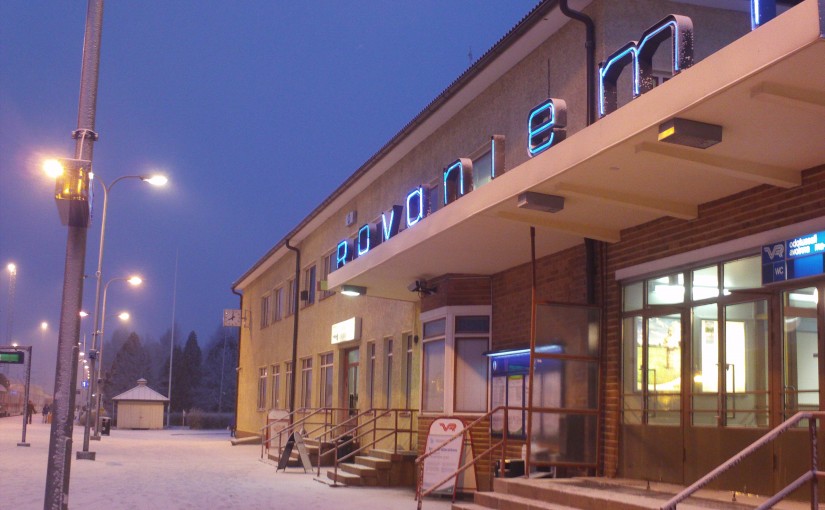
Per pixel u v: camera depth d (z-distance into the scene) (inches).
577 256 601.3
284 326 1498.5
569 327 556.4
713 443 463.8
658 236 519.5
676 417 495.5
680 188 456.8
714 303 473.4
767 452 424.8
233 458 1125.1
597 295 572.7
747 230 449.4
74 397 391.5
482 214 525.3
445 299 737.6
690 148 398.0
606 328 561.0
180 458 1109.7
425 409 763.4
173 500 614.5
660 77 557.3
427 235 594.2
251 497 647.8
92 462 975.0
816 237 402.3
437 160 818.8
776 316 429.4
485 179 714.8
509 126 670.5
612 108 458.9
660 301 517.0
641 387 526.9
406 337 919.7
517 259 659.4
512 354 668.1
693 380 485.1
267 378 1601.9
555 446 542.3
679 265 499.5
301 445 934.4
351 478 768.3
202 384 4803.2
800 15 293.0
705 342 478.6
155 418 2452.0
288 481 800.3
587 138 415.8
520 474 612.4
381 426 958.4
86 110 404.5
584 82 570.9
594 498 425.7
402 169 923.4
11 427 1962.4
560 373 551.8
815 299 406.6
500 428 680.4
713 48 567.8
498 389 688.4
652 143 394.0
